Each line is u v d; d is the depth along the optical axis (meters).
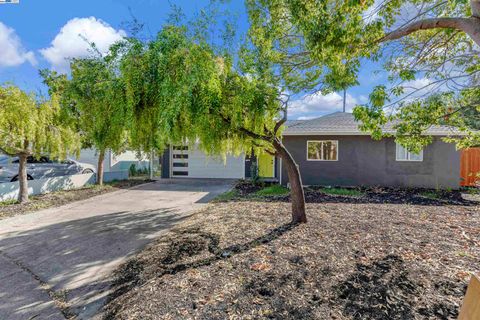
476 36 2.45
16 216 6.59
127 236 5.04
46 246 4.58
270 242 4.21
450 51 4.41
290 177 5.33
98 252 4.28
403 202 7.82
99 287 3.21
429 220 5.50
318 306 2.54
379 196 8.92
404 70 4.25
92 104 4.46
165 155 15.40
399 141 4.81
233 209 6.92
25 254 4.25
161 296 2.80
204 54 4.10
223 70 4.30
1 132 6.76
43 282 3.37
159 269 3.50
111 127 4.57
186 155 15.29
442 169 10.42
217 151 5.34
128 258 4.01
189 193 10.07
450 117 4.49
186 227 5.41
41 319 2.63
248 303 2.62
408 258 3.52
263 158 14.18
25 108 6.99
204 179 14.59
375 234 4.52
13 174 10.61
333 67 3.77
